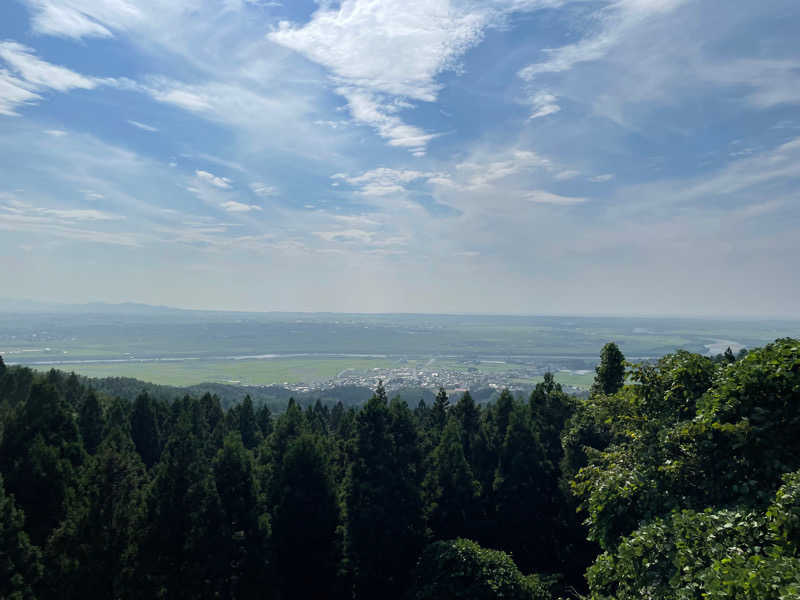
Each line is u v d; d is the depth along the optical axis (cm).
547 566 4409
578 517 4325
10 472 3616
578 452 4334
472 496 4603
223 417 7700
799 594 995
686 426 1767
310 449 4100
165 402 7519
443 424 6619
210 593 3150
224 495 3578
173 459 3466
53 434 4094
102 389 11688
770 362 1672
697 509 1658
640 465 1931
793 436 1564
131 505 3516
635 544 1556
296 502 3909
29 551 2934
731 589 1127
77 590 3122
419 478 4512
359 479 4194
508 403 5603
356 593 3941
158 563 3200
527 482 4594
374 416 4306
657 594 1416
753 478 1562
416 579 3581
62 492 3628
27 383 6047
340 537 4041
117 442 4600
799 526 1205
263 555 3462
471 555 3428
